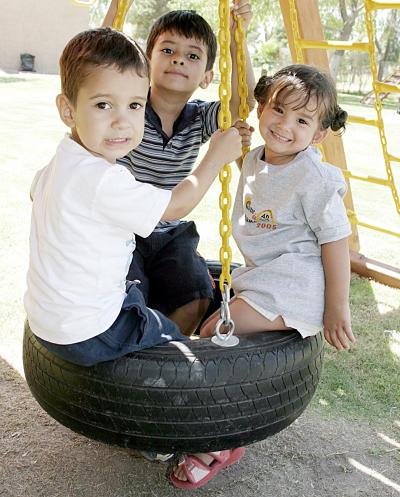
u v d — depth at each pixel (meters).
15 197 5.91
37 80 20.33
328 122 2.09
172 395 1.77
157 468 2.36
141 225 1.71
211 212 5.98
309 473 2.38
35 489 2.19
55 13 25.02
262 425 1.87
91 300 1.76
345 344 2.01
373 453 2.52
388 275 4.54
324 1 26.72
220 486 2.27
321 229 2.03
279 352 1.90
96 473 2.30
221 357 1.82
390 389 3.03
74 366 1.85
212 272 2.87
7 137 9.37
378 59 28.14
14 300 3.72
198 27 2.49
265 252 2.13
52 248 1.73
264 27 35.00
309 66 2.11
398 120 15.42
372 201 6.97
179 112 2.62
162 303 2.64
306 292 2.03
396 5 3.35
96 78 1.62
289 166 2.08
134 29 32.94
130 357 1.80
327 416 2.76
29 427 2.54
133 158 2.60
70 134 1.80
